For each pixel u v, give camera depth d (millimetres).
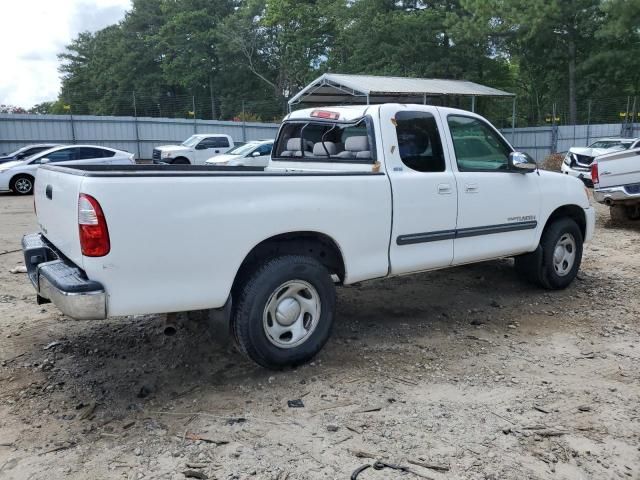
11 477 3018
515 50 37031
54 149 18422
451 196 5043
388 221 4617
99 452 3246
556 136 31453
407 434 3422
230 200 3803
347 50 43750
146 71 54938
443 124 5121
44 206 4309
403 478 3000
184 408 3748
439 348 4750
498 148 5641
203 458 3182
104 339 4898
